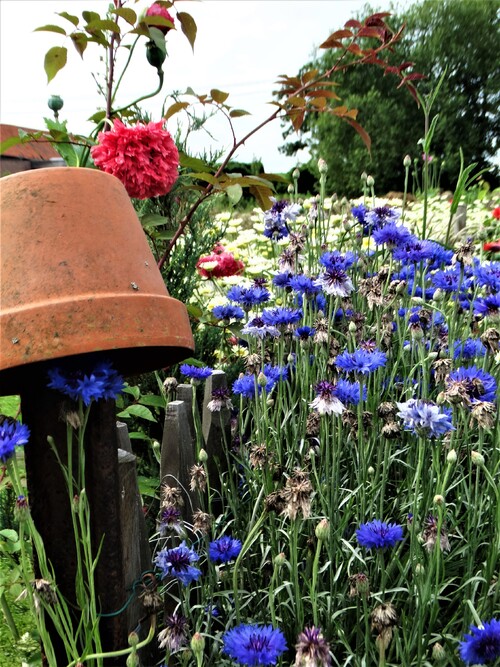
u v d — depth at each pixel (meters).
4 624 1.59
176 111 2.30
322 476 1.76
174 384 2.01
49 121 2.06
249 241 4.26
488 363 1.83
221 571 1.61
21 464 1.76
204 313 2.82
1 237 1.09
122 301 1.06
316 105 2.41
